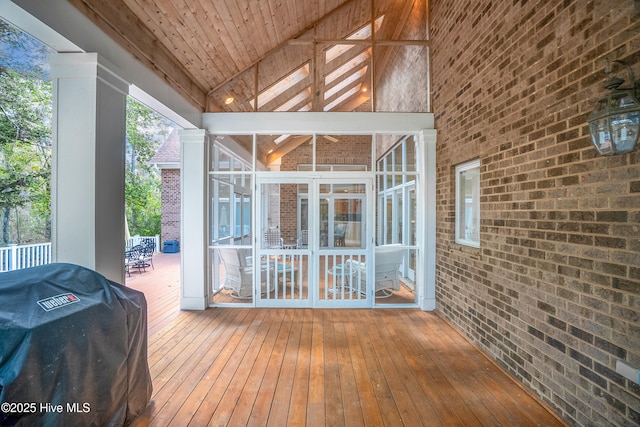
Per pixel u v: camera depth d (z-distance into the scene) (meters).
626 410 1.69
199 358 3.04
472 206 3.71
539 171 2.38
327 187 4.68
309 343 3.38
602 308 1.84
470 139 3.46
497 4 2.94
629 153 1.68
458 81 3.77
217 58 4.13
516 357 2.64
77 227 2.47
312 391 2.49
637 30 1.64
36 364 1.42
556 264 2.20
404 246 4.76
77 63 2.43
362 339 3.49
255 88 4.71
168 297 5.23
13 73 7.45
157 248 11.80
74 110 2.45
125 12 2.85
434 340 3.47
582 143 1.99
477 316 3.30
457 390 2.51
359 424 2.12
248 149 5.16
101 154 2.53
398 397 2.42
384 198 5.80
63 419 1.52
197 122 4.49
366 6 4.76
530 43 2.47
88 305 1.78
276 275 4.69
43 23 2.03
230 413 2.22
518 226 2.62
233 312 4.42
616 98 1.68
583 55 1.98
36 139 8.13
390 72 4.84
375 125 4.61
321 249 4.66
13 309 1.51
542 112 2.34
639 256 1.64
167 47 3.53
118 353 1.92
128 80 2.84
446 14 4.13
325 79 5.02
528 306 2.50
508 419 2.16
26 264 6.05
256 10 3.72
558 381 2.18
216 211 5.14
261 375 2.73
